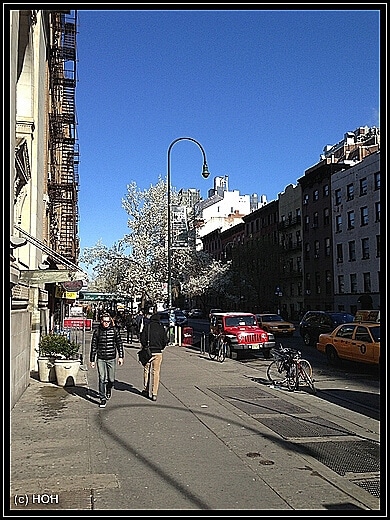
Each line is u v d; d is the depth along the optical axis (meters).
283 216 65.81
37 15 18.17
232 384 14.22
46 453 7.27
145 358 11.73
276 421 9.55
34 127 18.17
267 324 33.66
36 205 18.89
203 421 9.45
